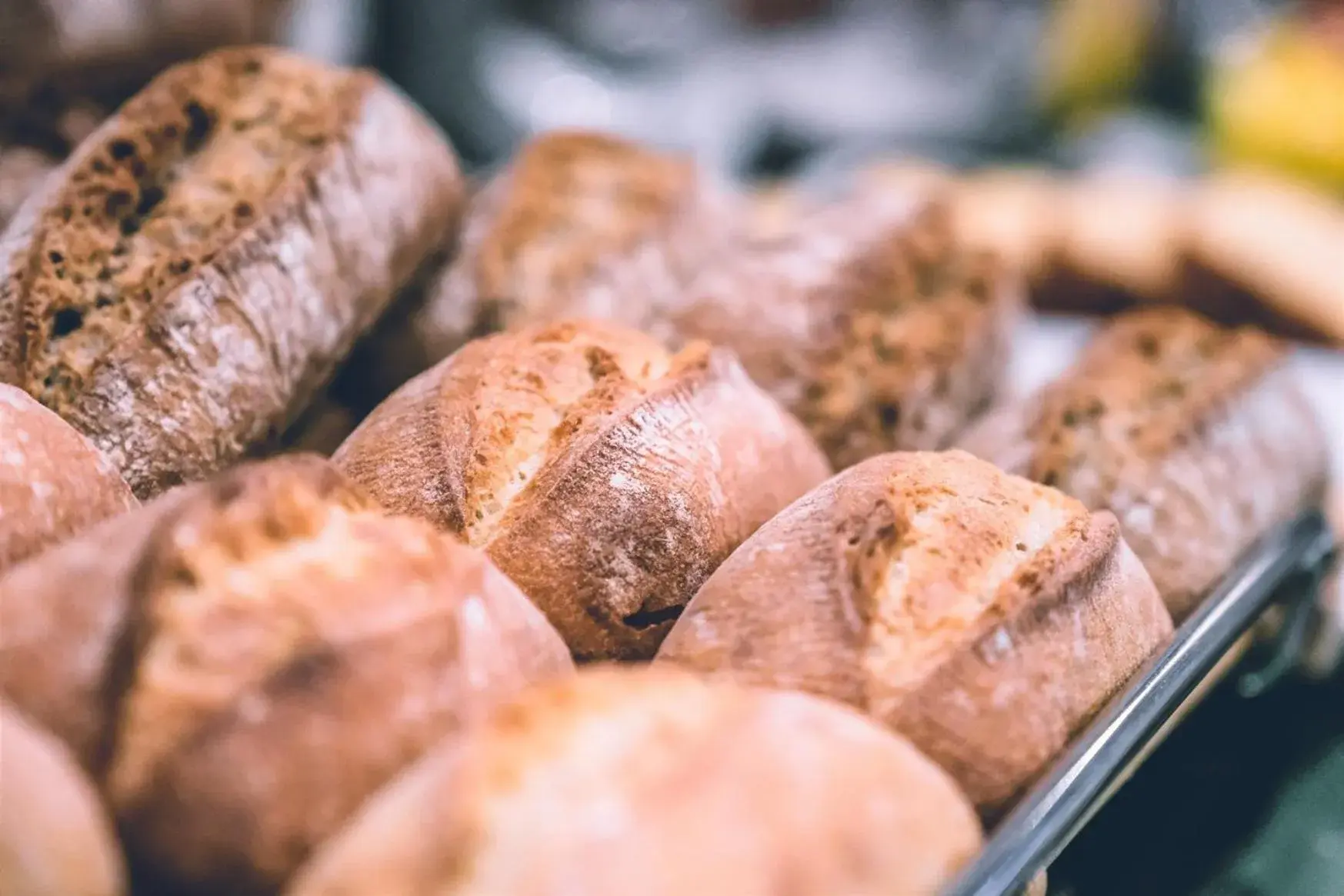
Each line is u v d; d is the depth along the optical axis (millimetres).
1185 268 725
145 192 471
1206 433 479
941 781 354
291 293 460
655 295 540
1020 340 593
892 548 395
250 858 335
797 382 508
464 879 317
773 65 1072
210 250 451
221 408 445
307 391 471
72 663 345
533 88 911
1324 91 908
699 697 348
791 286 526
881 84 1037
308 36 634
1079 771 370
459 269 525
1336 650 494
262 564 358
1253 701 490
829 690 375
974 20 1060
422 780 332
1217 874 438
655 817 324
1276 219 780
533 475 425
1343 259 751
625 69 998
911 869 338
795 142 1007
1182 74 1097
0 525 388
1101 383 498
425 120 530
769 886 323
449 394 434
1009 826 357
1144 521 461
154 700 340
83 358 441
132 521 366
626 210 549
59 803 324
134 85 524
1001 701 375
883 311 536
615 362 447
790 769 337
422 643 352
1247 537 474
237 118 488
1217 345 519
